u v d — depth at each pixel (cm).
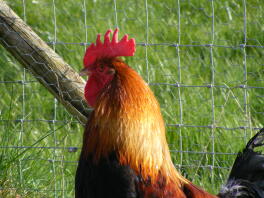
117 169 1057
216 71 1939
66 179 1503
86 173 1093
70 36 2108
